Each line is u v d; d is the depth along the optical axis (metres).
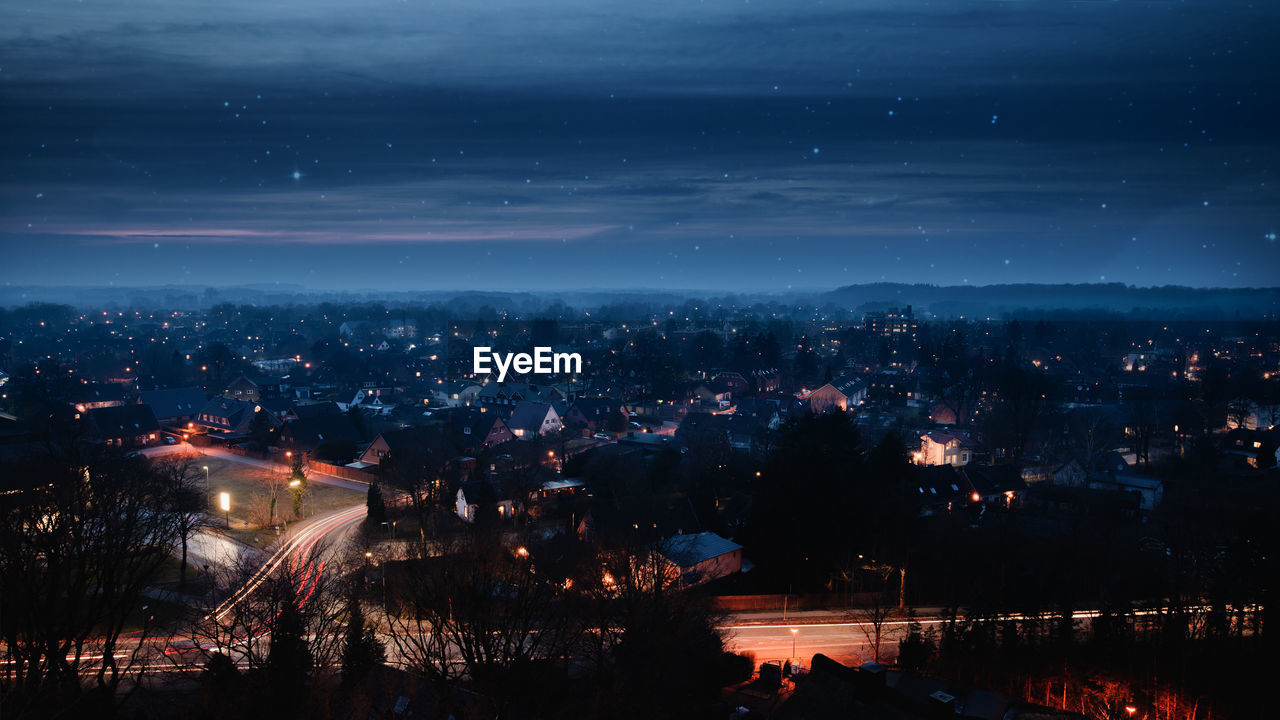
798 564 58.59
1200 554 54.88
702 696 37.75
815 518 58.50
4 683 30.27
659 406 145.62
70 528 38.81
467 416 116.88
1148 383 163.88
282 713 32.81
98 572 38.16
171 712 35.00
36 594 35.03
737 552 59.91
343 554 59.34
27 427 96.56
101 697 33.25
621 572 42.06
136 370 187.00
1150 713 40.38
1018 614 50.69
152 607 48.16
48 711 30.08
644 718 34.22
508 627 37.91
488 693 33.34
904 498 66.75
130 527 39.53
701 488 74.38
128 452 86.69
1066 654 45.28
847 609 54.06
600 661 37.59
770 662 45.03
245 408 118.25
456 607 36.59
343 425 105.00
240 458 98.81
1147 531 68.69
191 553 60.41
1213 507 71.06
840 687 33.34
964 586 56.41
